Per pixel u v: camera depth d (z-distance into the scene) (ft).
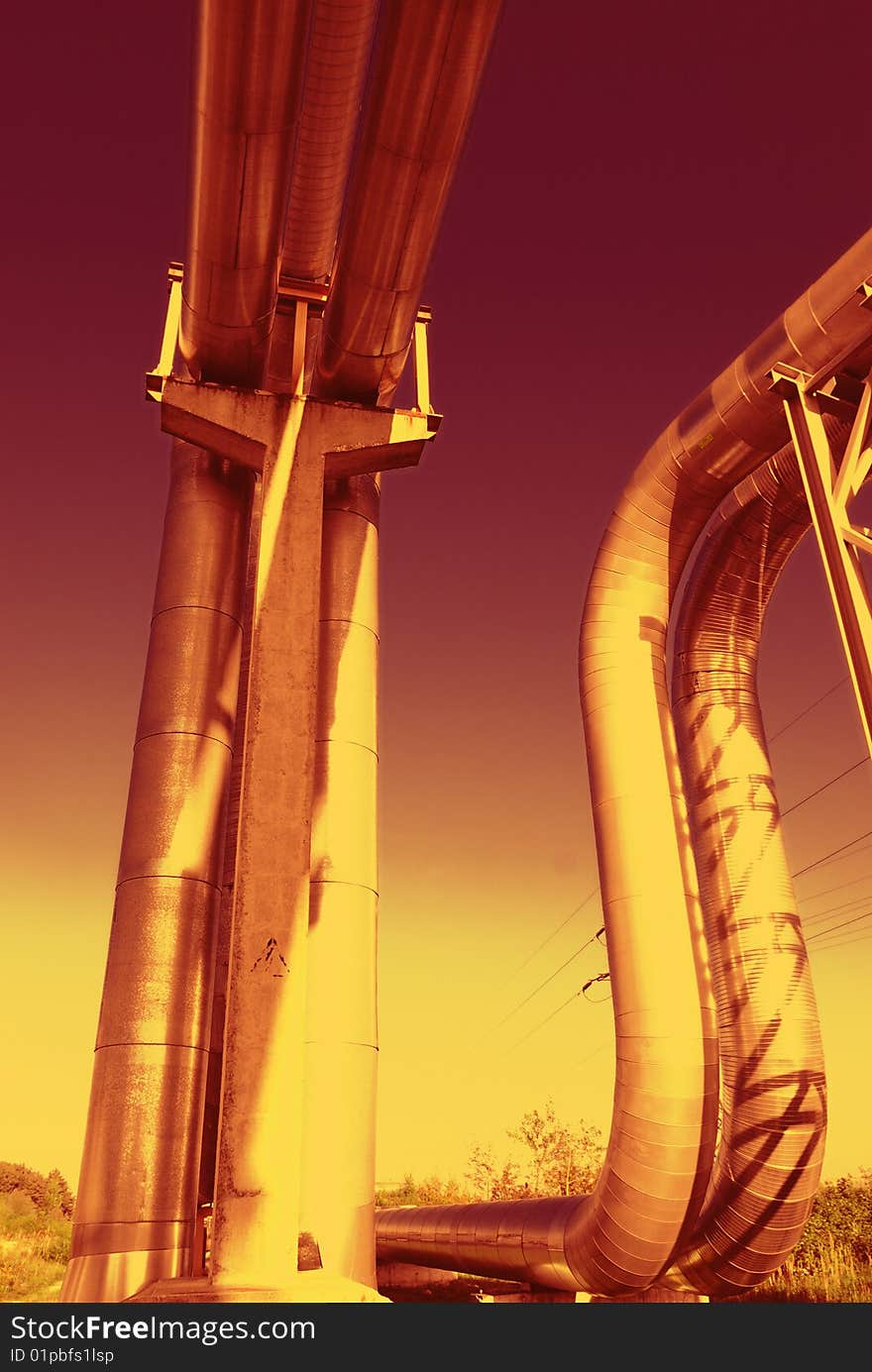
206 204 42.47
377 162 42.60
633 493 53.42
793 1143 45.27
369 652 53.21
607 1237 47.24
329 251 52.95
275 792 38.01
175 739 46.34
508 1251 59.77
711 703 54.70
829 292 42.78
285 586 41.65
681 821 49.57
